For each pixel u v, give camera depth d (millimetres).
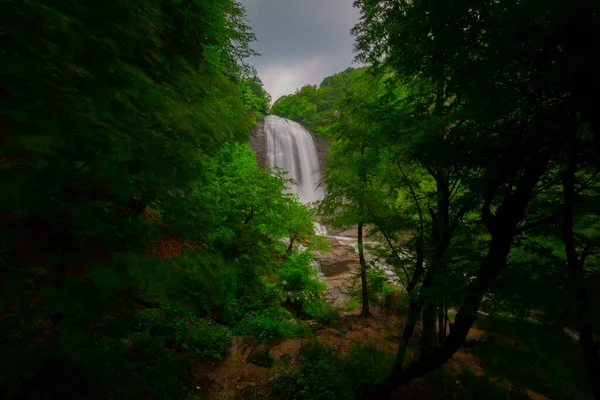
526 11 1994
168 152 2371
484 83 2596
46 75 1698
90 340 1789
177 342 5828
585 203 2723
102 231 1839
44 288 1698
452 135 3266
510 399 5246
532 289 2275
